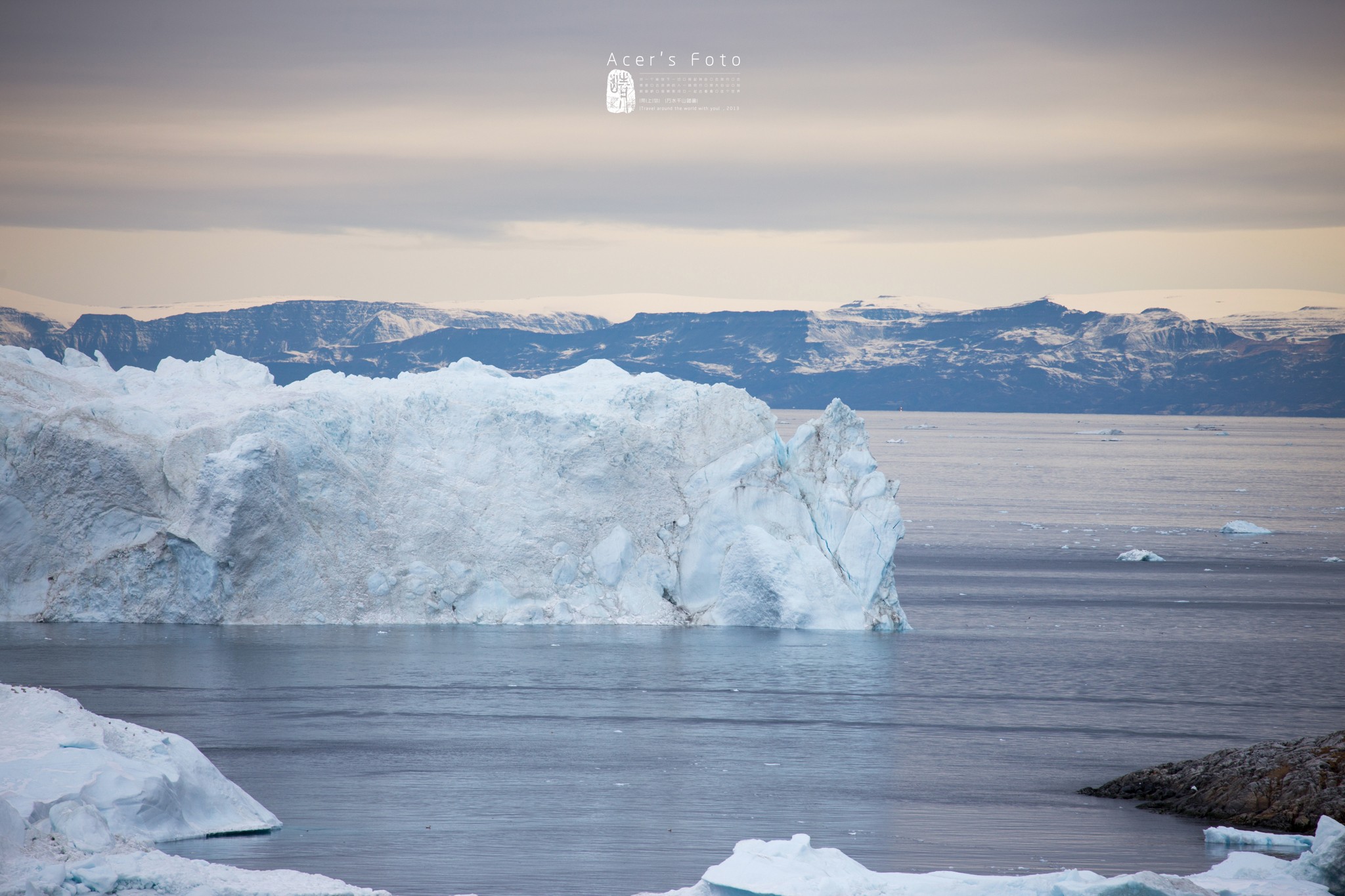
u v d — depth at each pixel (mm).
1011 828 85688
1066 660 167125
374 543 177250
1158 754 112312
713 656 156500
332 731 113250
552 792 93938
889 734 118750
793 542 183125
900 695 138125
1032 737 119188
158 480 172500
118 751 75875
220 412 181875
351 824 83188
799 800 93250
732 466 186625
